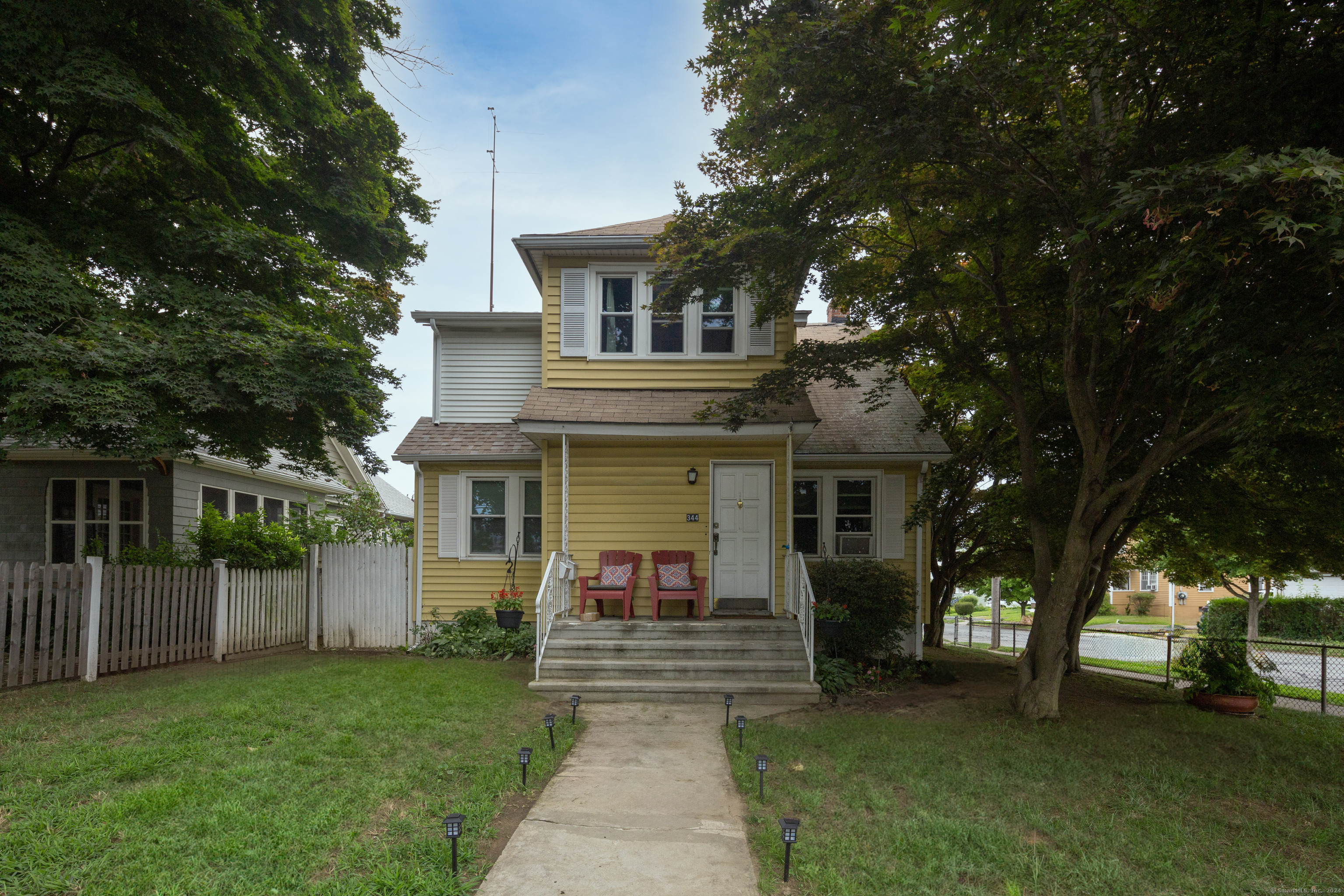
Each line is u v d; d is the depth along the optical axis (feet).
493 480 42.22
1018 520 34.73
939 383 40.47
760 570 37.47
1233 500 30.40
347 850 13.44
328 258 45.88
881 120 22.56
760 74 23.40
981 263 29.58
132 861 12.62
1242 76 18.95
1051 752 21.67
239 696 24.43
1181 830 15.98
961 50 19.92
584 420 35.06
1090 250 20.70
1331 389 16.39
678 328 40.11
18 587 25.45
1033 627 28.22
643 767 19.75
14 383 24.38
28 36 26.30
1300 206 14.67
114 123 30.07
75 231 30.22
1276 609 73.56
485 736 21.74
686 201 28.89
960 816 16.53
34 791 15.30
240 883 12.03
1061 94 24.34
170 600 31.35
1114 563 45.60
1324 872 14.39
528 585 41.34
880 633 34.37
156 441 27.12
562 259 40.32
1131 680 39.73
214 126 35.24
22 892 11.51
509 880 12.89
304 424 34.30
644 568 37.35
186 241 32.45
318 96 38.52
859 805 17.04
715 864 13.76
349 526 53.36
